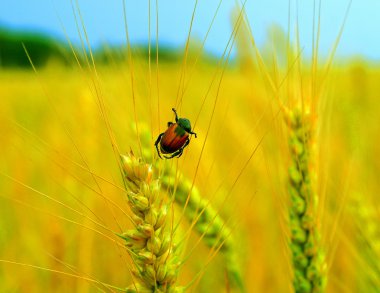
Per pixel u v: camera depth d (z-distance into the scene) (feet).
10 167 1.45
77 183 1.29
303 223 1.12
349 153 1.60
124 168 0.98
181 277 1.20
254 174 1.28
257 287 1.26
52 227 1.24
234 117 1.44
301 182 1.13
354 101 2.42
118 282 1.28
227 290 1.12
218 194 1.20
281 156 1.15
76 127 1.43
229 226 1.17
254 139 1.28
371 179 1.39
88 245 1.24
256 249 1.28
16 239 1.35
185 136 1.08
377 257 1.26
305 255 1.12
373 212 1.30
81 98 1.45
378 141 1.81
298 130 1.15
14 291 1.27
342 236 1.28
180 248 1.03
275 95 1.13
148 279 0.98
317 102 1.17
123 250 1.03
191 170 1.18
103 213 1.26
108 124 1.00
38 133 1.84
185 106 1.51
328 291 1.29
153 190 0.98
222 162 1.28
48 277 1.26
